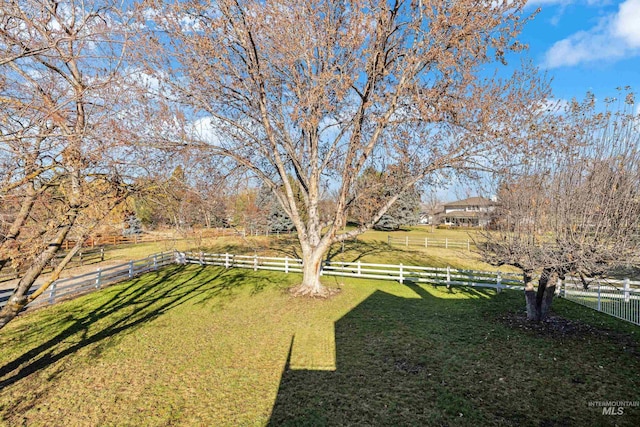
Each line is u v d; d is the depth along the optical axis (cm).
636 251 651
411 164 1072
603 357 702
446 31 852
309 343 813
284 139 1262
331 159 1342
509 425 493
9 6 418
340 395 585
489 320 958
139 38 709
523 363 686
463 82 878
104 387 628
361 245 3036
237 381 641
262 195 1806
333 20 1056
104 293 1337
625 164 688
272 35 1000
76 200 502
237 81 1081
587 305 1084
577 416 509
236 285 1449
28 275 520
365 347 784
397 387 607
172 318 1021
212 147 1085
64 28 495
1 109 434
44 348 806
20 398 595
